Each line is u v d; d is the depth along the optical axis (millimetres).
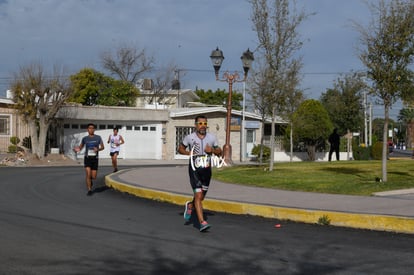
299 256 6953
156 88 57938
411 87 12688
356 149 36812
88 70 45750
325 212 9312
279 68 17109
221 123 37562
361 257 6922
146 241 7785
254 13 16781
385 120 13227
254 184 14016
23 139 31328
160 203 12102
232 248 7375
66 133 34250
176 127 36469
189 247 7410
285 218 9727
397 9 12383
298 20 17469
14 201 12109
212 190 12836
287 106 23422
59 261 6527
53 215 10094
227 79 24297
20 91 27781
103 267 6293
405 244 7734
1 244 7434
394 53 12375
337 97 38688
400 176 15000
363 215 8953
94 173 13859
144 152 36031
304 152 39344
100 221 9492
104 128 35406
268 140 40125
